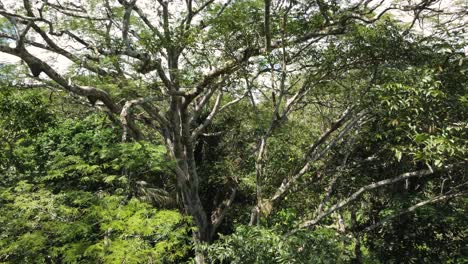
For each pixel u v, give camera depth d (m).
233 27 8.68
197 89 9.95
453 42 7.87
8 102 10.05
